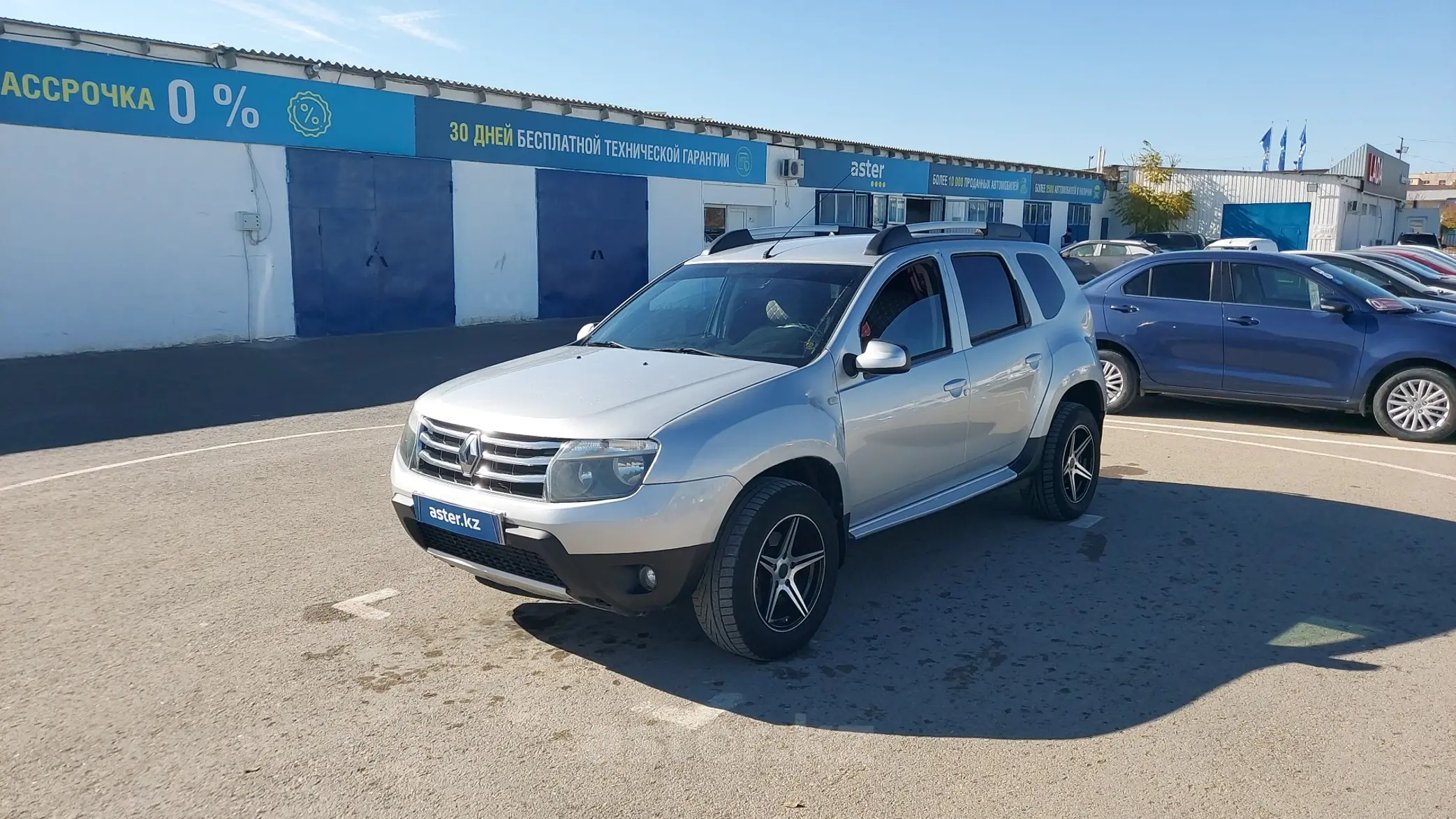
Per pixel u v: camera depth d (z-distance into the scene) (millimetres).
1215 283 9883
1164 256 10219
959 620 4734
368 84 15789
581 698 3904
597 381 4324
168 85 13562
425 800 3168
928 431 5047
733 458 3916
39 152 12586
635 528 3725
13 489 6980
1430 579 5316
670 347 4973
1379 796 3207
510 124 17969
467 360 13664
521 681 4051
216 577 5219
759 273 5297
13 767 3344
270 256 14906
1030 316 6043
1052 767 3385
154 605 4820
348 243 15828
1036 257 6391
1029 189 33531
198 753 3449
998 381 5562
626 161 20219
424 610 4809
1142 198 37969
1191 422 10086
